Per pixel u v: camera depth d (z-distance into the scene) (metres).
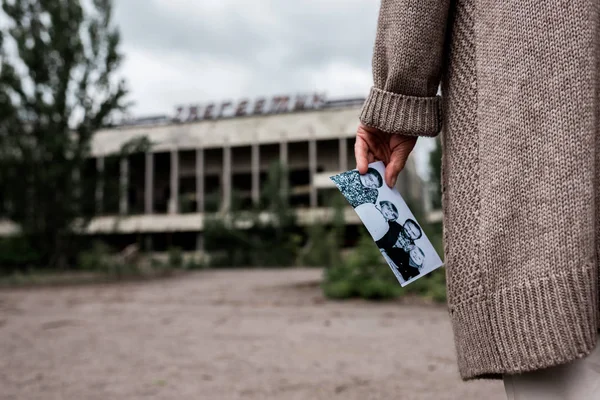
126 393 3.21
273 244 30.19
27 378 3.62
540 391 1.01
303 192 43.78
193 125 43.59
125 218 22.66
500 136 1.05
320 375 3.62
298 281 14.63
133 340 5.22
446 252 1.16
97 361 4.20
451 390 3.13
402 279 1.22
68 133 19.64
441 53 1.20
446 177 1.20
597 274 0.99
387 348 4.63
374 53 1.29
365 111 1.27
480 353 1.06
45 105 18.70
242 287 12.93
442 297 8.63
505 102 1.05
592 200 0.98
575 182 0.98
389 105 1.24
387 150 1.34
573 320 0.95
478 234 1.07
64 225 19.70
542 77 1.02
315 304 8.68
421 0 1.17
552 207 0.99
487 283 1.05
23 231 19.69
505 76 1.06
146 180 48.38
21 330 5.95
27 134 19.55
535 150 1.01
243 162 46.00
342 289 9.30
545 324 0.98
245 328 6.00
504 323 1.02
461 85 1.16
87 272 19.19
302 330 5.80
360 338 5.21
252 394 3.14
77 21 19.28
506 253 1.03
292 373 3.69
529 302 1.00
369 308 7.98
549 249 0.99
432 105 1.23
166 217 42.56
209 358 4.29
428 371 3.69
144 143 20.75
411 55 1.19
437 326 5.99
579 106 0.99
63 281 15.48
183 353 4.52
